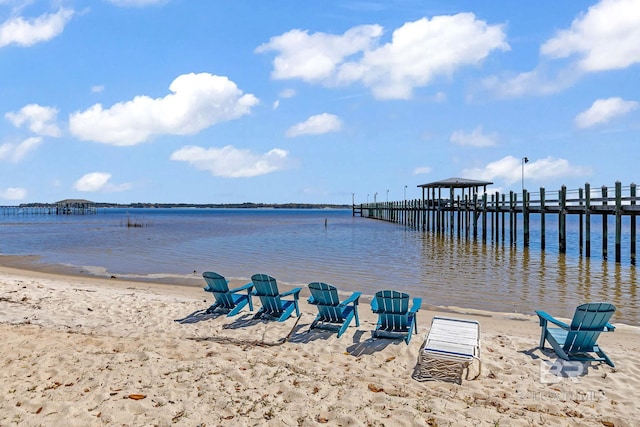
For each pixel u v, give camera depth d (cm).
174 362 582
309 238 3297
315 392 503
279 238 3303
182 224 5975
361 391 504
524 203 2478
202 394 486
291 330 777
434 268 1770
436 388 536
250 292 908
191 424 424
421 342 712
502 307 1123
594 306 605
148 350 644
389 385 537
